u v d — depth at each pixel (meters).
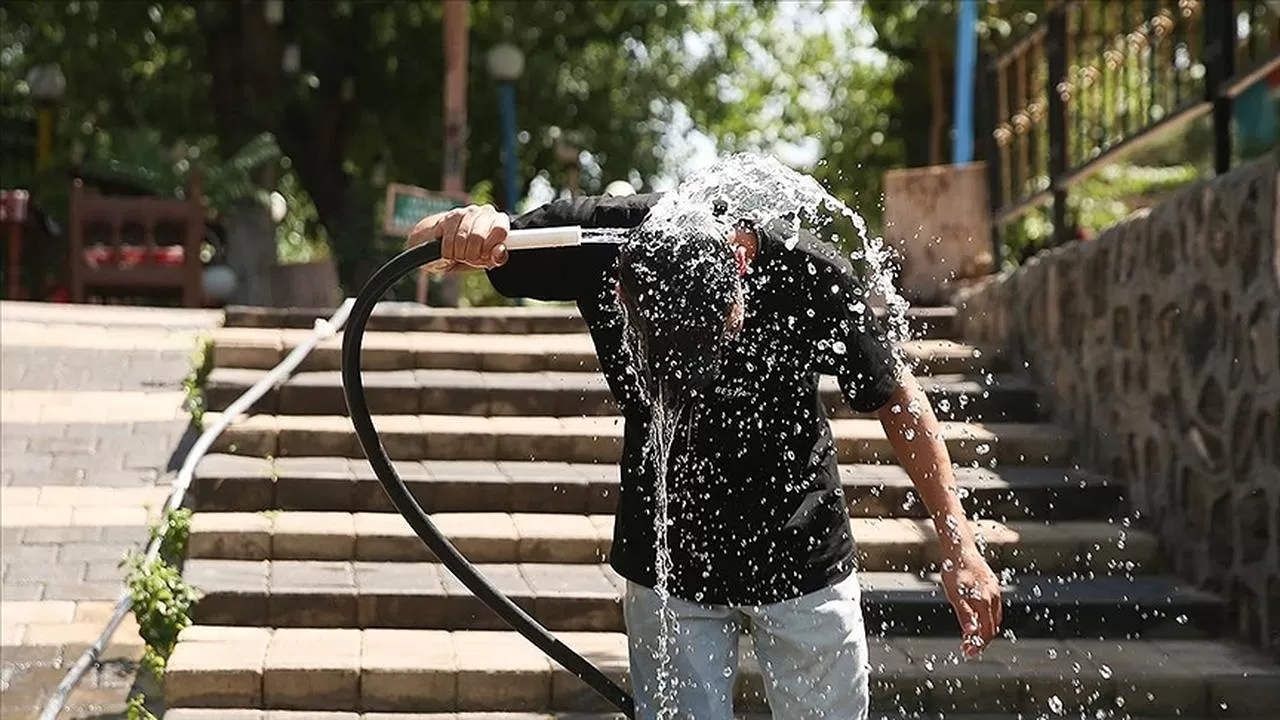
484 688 5.38
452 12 14.13
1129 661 5.76
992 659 5.77
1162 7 7.93
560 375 7.88
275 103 18.14
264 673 5.30
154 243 13.74
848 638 3.35
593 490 6.75
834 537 3.36
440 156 20.73
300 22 18.64
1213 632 6.14
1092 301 7.47
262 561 6.24
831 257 3.24
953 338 9.09
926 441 3.35
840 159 24.25
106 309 9.78
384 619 5.86
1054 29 9.38
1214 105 7.04
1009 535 6.68
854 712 3.41
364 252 18.28
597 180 21.48
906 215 10.15
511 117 18.47
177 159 16.83
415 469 6.93
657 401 3.21
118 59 19.58
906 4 20.08
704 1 22.08
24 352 8.71
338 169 19.88
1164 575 6.61
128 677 5.69
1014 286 8.41
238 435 6.99
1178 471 6.57
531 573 6.25
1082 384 7.57
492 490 6.71
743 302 3.18
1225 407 6.14
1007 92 10.65
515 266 3.30
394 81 19.73
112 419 7.96
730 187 3.33
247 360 7.88
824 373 3.30
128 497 7.20
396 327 8.35
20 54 21.11
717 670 3.37
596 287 3.27
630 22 20.14
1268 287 5.77
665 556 3.32
